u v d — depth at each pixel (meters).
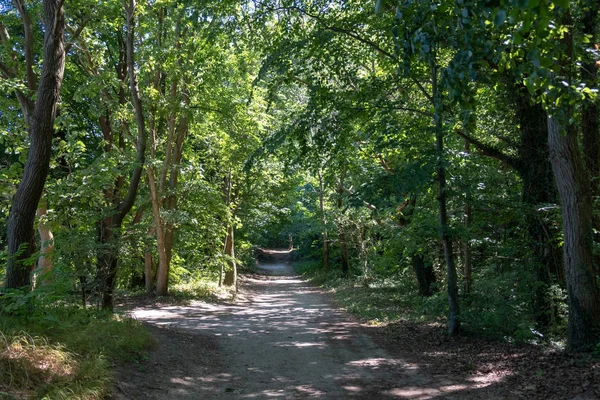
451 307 10.66
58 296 7.00
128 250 12.26
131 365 7.07
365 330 12.82
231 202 26.30
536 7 2.86
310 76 12.45
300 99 20.17
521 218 11.18
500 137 12.35
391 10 10.09
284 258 73.69
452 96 4.19
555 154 7.61
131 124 18.22
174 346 9.20
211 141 21.69
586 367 6.69
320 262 42.22
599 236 9.35
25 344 5.76
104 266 10.62
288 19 12.67
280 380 7.55
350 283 26.98
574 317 7.60
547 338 9.42
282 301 22.56
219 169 23.52
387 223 17.22
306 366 8.54
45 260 11.62
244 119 19.62
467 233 10.44
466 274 13.98
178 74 15.49
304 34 12.49
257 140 20.44
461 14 3.77
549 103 5.32
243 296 24.06
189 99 18.20
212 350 9.87
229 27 13.38
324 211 26.53
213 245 23.92
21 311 6.68
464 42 4.09
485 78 4.15
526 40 4.35
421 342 10.45
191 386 6.91
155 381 6.71
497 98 11.69
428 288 18.77
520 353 8.47
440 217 10.71
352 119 11.98
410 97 13.41
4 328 5.95
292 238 62.84
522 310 10.34
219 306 18.86
